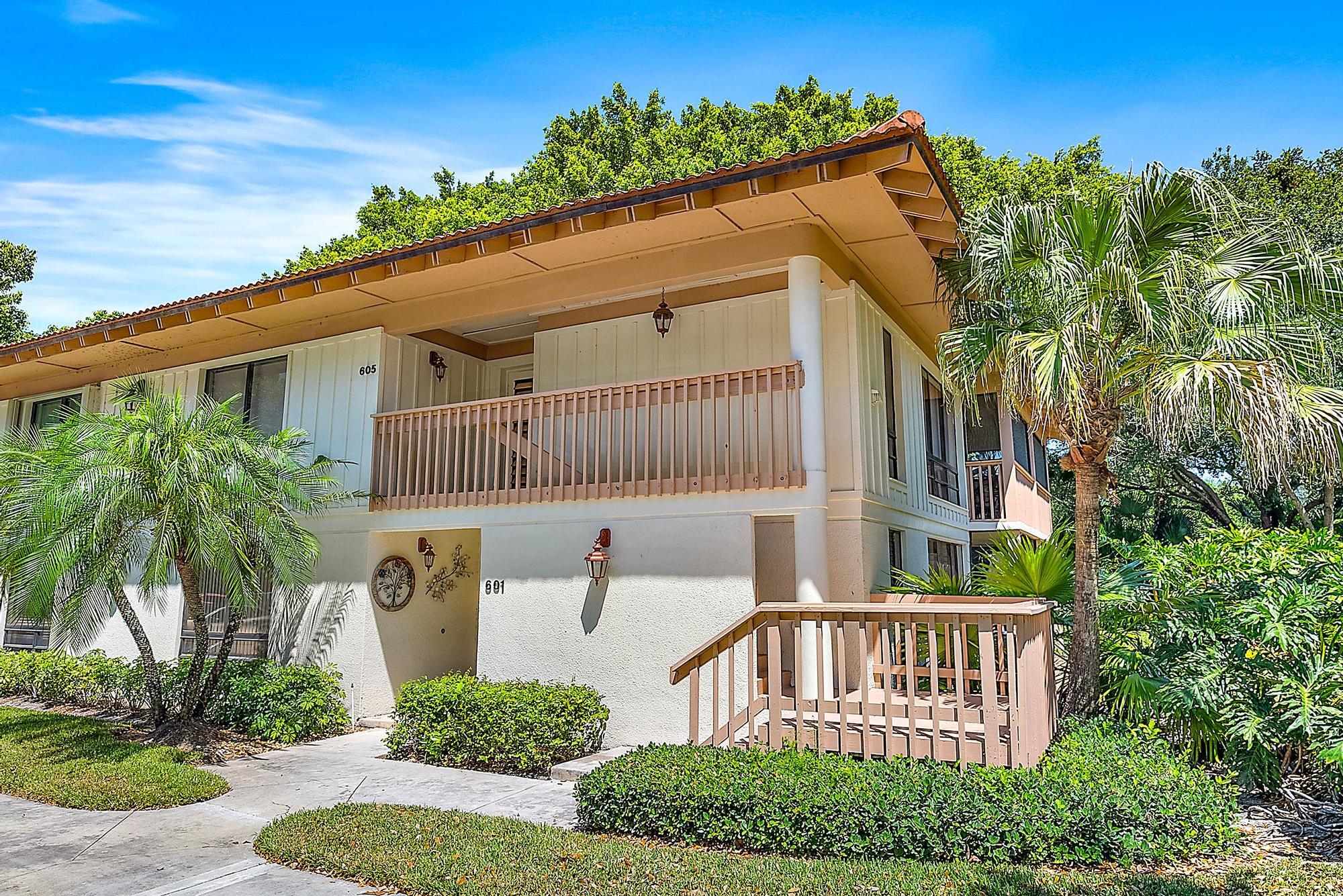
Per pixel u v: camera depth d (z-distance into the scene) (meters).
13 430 14.66
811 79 28.17
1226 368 6.08
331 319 11.54
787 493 8.17
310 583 10.87
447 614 11.67
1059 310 6.66
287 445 10.28
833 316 9.33
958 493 13.59
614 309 10.85
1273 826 5.73
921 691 8.47
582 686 8.74
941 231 8.53
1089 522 7.29
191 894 4.84
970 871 4.82
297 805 6.82
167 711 9.56
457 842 5.52
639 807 5.73
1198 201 6.70
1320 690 6.26
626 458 10.41
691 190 7.89
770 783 5.50
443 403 12.07
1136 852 5.02
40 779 7.32
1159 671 6.93
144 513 8.44
